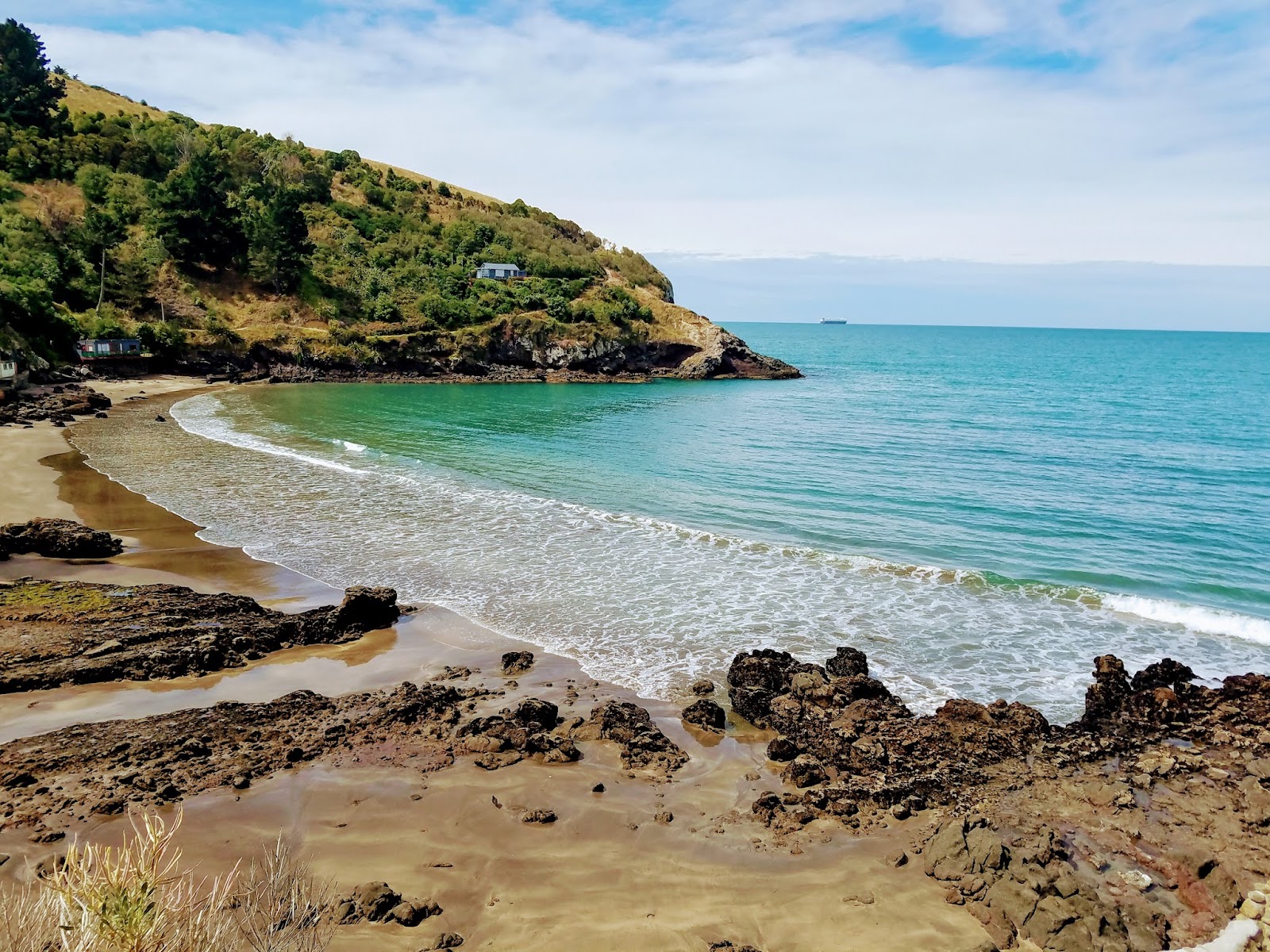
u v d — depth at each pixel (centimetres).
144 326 7612
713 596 2138
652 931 909
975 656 1783
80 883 567
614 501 3206
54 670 1553
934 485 3581
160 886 601
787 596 2138
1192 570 2412
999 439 4975
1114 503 3253
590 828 1127
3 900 596
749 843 1109
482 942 877
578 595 2144
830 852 1091
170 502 3017
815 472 3869
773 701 1539
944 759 1342
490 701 1547
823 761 1336
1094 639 1877
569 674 1686
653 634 1897
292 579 2244
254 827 1088
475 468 3856
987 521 2953
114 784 1168
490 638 1875
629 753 1338
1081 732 1435
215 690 1566
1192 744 1417
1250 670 1728
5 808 1090
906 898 987
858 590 2181
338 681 1630
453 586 2209
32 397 5541
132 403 5931
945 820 1170
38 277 7406
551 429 5356
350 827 1101
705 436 5059
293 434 4766
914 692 1616
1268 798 1202
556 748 1336
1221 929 948
